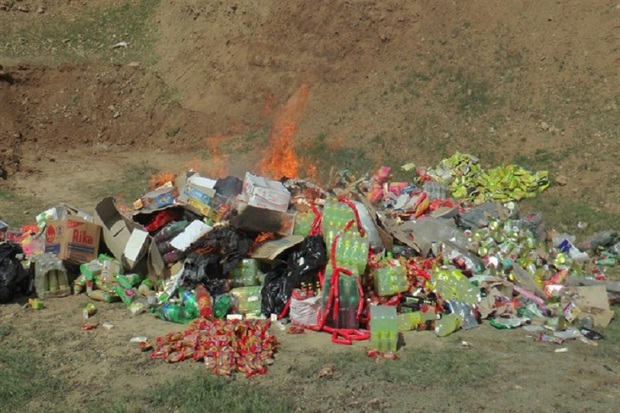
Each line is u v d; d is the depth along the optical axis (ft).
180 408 24.90
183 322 32.73
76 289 36.24
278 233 34.94
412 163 57.41
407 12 68.49
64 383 26.89
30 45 83.82
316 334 31.42
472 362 28.76
